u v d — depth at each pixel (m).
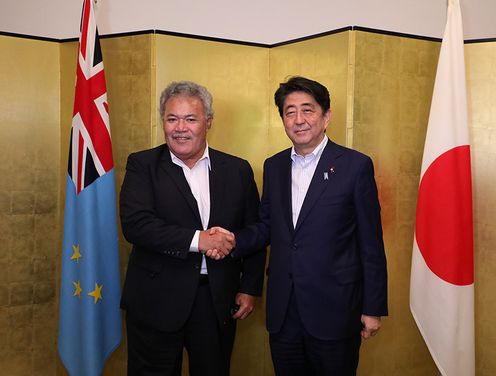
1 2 3.27
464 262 2.37
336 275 1.82
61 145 2.76
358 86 2.34
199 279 1.93
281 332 1.92
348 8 3.44
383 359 2.57
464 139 2.35
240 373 2.74
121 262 2.61
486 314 2.61
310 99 1.84
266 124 2.74
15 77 2.63
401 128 2.48
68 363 2.48
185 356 2.59
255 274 2.11
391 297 2.55
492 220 2.56
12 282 2.70
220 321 1.95
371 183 1.85
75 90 2.44
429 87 2.54
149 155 2.01
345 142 2.36
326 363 1.85
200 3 3.30
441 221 2.34
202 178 2.03
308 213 1.84
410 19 3.52
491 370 2.62
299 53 2.56
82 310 2.42
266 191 2.05
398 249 2.54
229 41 2.61
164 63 2.47
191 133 1.91
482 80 2.52
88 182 2.38
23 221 2.70
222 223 1.98
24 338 2.74
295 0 3.39
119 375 2.65
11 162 2.65
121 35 2.51
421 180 2.40
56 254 2.79
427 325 2.40
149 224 1.88
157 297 1.92
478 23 3.61
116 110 2.56
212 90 2.58
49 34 3.29
